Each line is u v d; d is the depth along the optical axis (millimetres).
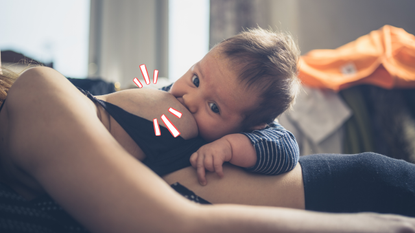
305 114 1509
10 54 878
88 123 362
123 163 336
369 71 1443
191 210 317
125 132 501
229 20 2572
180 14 2826
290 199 529
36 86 394
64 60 2541
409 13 2486
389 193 526
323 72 1562
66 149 334
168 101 593
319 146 1495
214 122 666
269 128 682
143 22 2752
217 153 543
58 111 362
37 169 343
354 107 1470
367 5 2537
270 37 792
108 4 2646
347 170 556
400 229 325
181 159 544
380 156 594
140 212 306
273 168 559
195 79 684
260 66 691
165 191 332
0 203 352
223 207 331
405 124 1388
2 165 415
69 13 2553
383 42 1596
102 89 948
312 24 2584
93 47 2641
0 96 463
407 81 1380
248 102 682
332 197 534
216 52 699
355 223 326
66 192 324
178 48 2836
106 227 310
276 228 305
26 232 347
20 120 367
